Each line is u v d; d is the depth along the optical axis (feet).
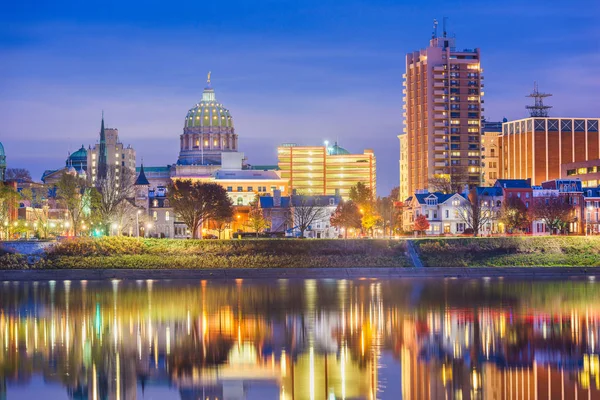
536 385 342.03
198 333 449.89
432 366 372.79
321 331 454.81
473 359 386.93
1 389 338.75
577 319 492.13
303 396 329.11
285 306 549.13
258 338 435.53
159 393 334.85
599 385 343.05
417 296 600.39
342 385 343.87
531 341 426.51
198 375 360.07
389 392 333.21
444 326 469.98
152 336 441.68
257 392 335.67
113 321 490.08
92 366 374.84
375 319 495.00
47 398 327.67
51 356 393.91
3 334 448.24
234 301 574.56
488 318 497.87
